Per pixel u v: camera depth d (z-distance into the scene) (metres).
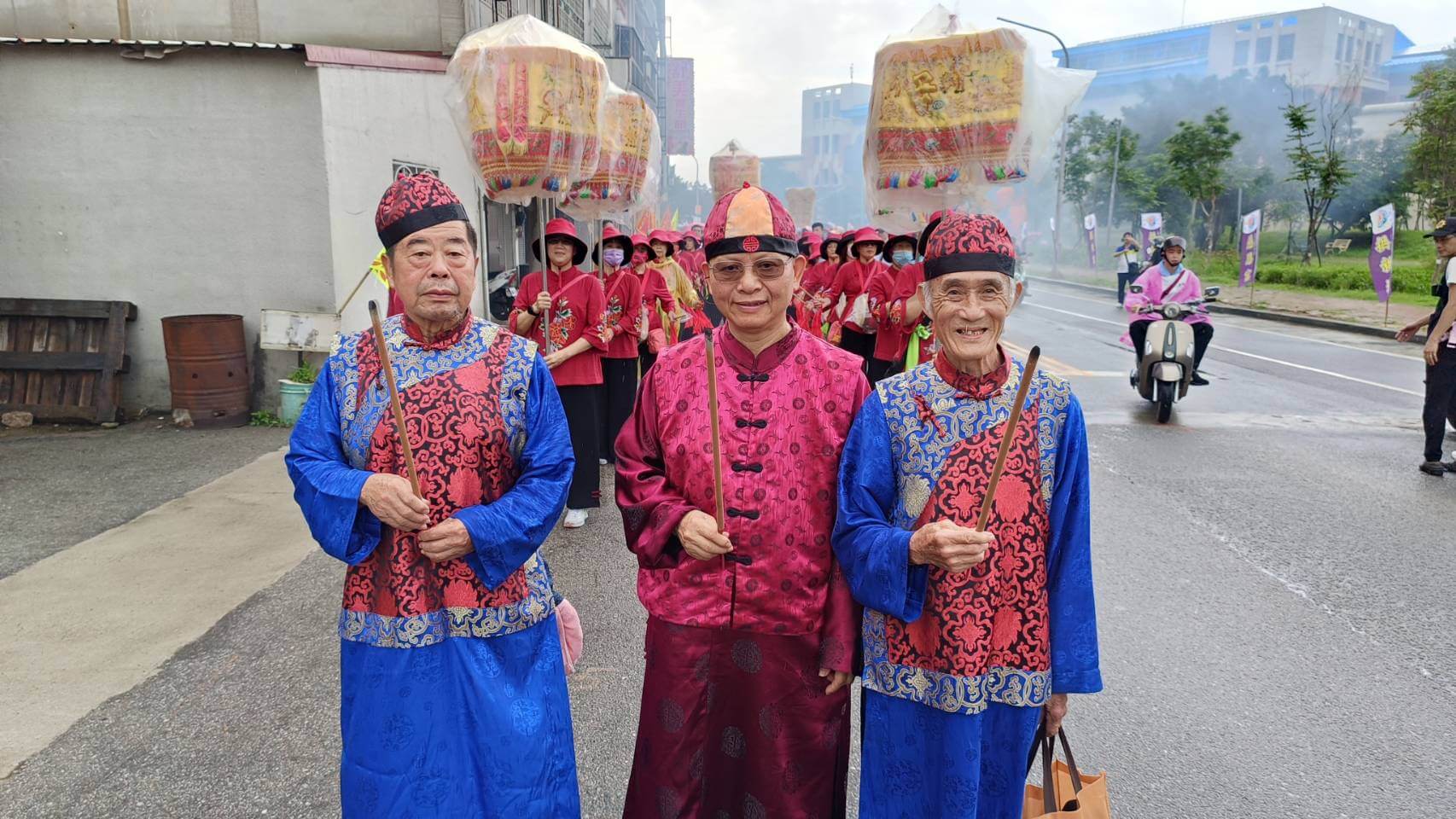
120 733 3.22
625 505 2.22
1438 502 6.18
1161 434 8.27
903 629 2.08
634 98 6.09
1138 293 9.29
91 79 8.41
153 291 8.72
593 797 2.93
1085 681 2.04
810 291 9.02
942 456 2.05
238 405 8.38
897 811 2.11
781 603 2.12
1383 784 3.00
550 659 2.24
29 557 4.92
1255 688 3.63
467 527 1.99
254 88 8.49
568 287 5.48
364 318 9.22
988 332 2.01
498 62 4.48
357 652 2.10
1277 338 15.15
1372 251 16.03
